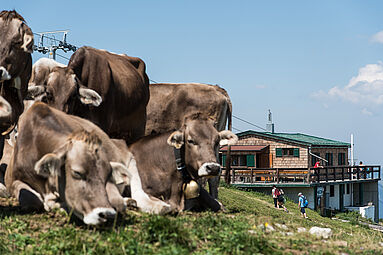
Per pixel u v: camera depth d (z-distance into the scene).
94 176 6.15
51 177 6.55
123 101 10.70
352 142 43.78
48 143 6.71
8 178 8.17
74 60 9.58
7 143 10.12
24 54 8.07
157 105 12.90
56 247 5.43
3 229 6.09
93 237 5.73
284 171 35.50
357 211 39.38
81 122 7.44
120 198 6.43
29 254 5.23
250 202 18.52
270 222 8.12
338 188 39.81
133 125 11.45
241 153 36.16
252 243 5.96
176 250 5.38
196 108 12.62
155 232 5.99
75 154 6.14
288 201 29.58
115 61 11.26
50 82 9.02
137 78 11.51
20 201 7.12
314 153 36.78
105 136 7.40
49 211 6.87
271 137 36.38
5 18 7.91
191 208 9.12
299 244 6.50
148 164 8.78
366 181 41.34
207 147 8.31
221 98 12.69
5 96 8.10
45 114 7.06
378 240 8.88
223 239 6.09
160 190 8.62
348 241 7.41
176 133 8.34
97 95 9.02
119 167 6.54
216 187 11.27
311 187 32.78
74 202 6.10
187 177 8.70
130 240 5.64
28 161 7.04
